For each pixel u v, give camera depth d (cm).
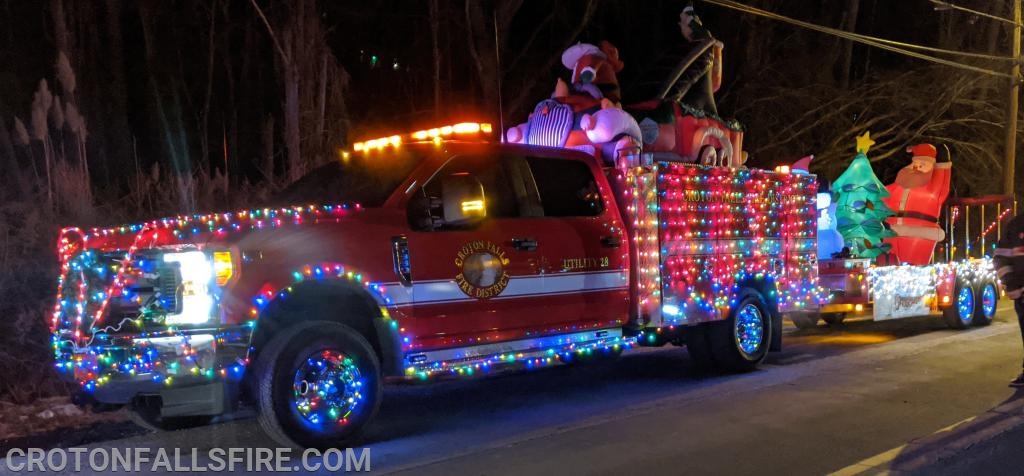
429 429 699
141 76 2083
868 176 1164
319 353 608
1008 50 2514
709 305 860
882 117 2373
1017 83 2056
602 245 778
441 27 2064
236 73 2217
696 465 575
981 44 2591
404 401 820
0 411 775
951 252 1342
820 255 1200
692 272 839
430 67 2198
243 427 727
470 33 1883
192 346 557
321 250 607
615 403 784
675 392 827
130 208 1170
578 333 761
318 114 1492
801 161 1130
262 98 2133
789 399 775
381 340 646
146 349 560
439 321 659
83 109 1650
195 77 2170
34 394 845
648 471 562
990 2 2503
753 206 920
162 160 1938
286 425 595
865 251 1176
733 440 637
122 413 777
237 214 603
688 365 982
